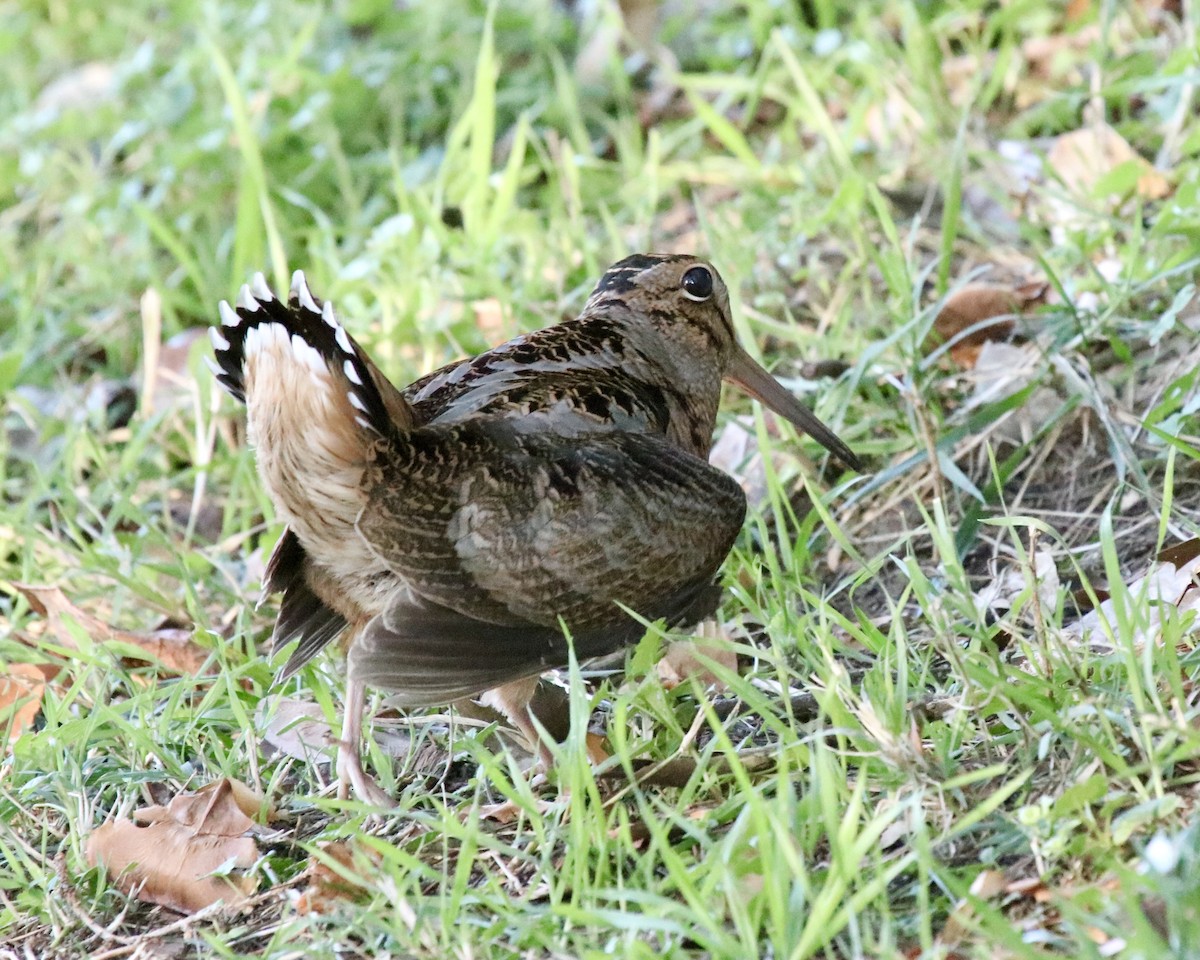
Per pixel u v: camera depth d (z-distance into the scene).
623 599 7.44
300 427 7.03
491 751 8.04
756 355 10.02
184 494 11.17
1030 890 6.05
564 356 8.11
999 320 9.88
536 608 7.30
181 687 8.11
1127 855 6.11
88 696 8.62
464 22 15.34
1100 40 12.12
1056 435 9.43
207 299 12.62
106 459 11.04
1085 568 8.62
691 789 6.80
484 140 11.93
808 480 9.09
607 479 7.38
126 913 7.14
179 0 16.80
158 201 13.59
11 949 7.04
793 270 11.38
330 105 14.33
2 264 13.52
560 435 7.48
